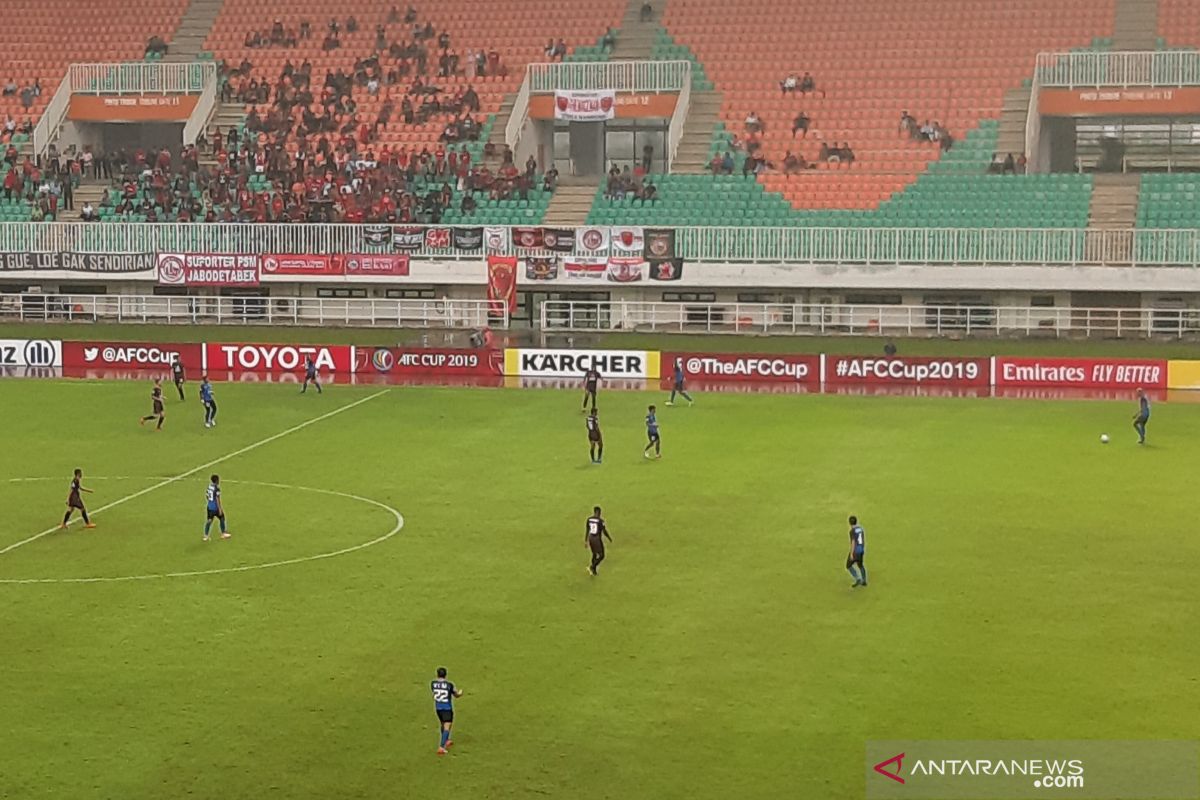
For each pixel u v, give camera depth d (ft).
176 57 336.90
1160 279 260.01
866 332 273.95
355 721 102.37
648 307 281.74
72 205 308.81
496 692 107.24
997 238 265.95
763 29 322.55
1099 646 115.96
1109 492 166.09
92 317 296.30
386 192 300.81
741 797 90.68
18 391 237.25
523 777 93.56
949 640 117.50
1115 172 299.79
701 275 275.39
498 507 161.99
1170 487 168.14
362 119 319.88
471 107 317.01
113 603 128.77
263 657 114.93
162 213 303.07
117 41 343.05
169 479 177.06
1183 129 296.30
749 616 123.85
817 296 278.46
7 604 128.36
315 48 335.26
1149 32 305.12
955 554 141.79
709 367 249.14
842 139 300.40
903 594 129.39
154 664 113.39
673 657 114.21
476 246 281.54
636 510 159.84
